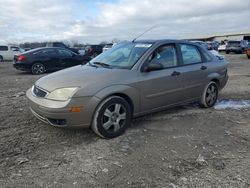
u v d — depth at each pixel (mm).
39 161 3744
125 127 4664
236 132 4949
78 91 4148
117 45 5844
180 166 3666
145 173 3477
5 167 3566
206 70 6141
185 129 5008
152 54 5102
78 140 4430
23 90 9062
